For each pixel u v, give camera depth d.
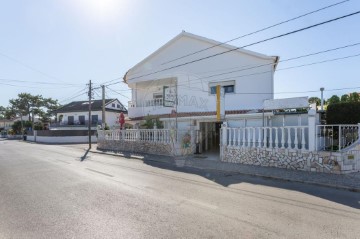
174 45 24.23
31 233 4.68
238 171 11.09
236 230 4.77
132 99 28.22
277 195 7.35
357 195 7.45
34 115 65.19
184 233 4.62
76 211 5.86
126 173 10.80
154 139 18.61
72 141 39.41
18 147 27.42
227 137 14.15
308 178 9.42
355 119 14.70
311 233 4.67
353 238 4.48
